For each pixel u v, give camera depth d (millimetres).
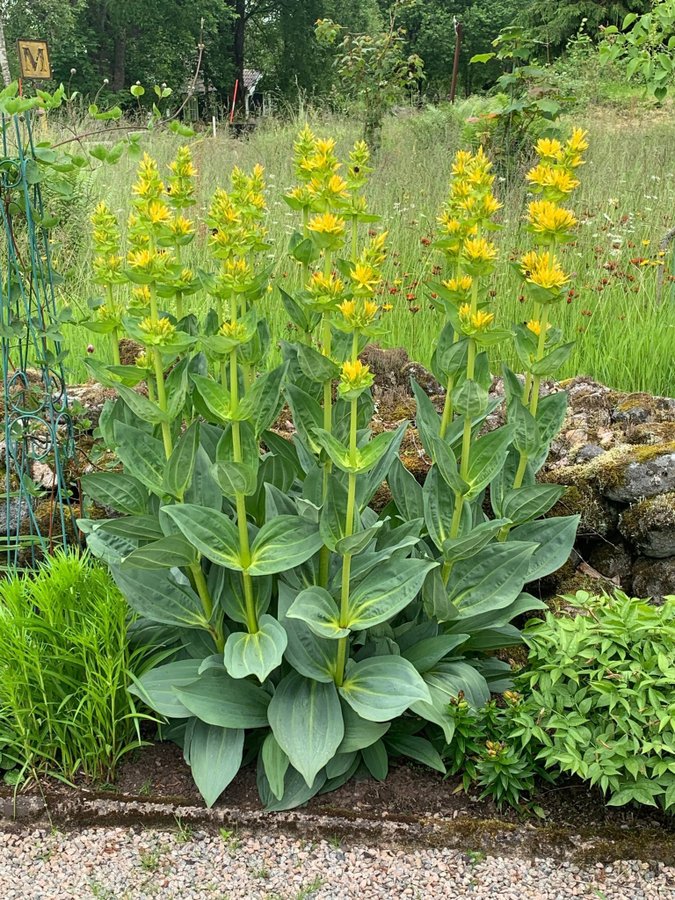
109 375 2463
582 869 2236
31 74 3746
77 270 5855
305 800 2381
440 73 32688
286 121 12078
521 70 7445
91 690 2410
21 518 3346
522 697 2426
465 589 2510
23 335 3139
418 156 8172
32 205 3240
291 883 2201
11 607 2566
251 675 2525
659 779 2213
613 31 5742
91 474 2395
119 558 2508
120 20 25797
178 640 2721
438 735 2588
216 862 2262
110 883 2207
